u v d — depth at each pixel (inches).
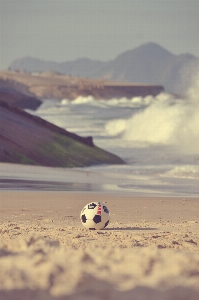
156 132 4746.6
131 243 403.9
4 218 774.5
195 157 3233.3
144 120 5374.0
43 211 902.4
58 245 271.9
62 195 1240.2
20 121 2970.0
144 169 2482.8
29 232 515.5
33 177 1781.5
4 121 2856.8
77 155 2797.7
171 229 607.8
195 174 2165.4
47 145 2775.6
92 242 419.2
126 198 1193.4
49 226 629.6
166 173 2228.1
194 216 843.4
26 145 2652.6
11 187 1451.8
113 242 419.8
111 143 4581.7
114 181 1764.3
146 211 917.8
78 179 1784.0
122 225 649.6
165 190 1473.9
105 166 2709.2
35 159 2532.0
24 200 1107.9
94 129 6195.9
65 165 2600.9
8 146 2541.8
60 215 835.4
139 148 4050.2
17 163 2381.9
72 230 566.3
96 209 587.5
